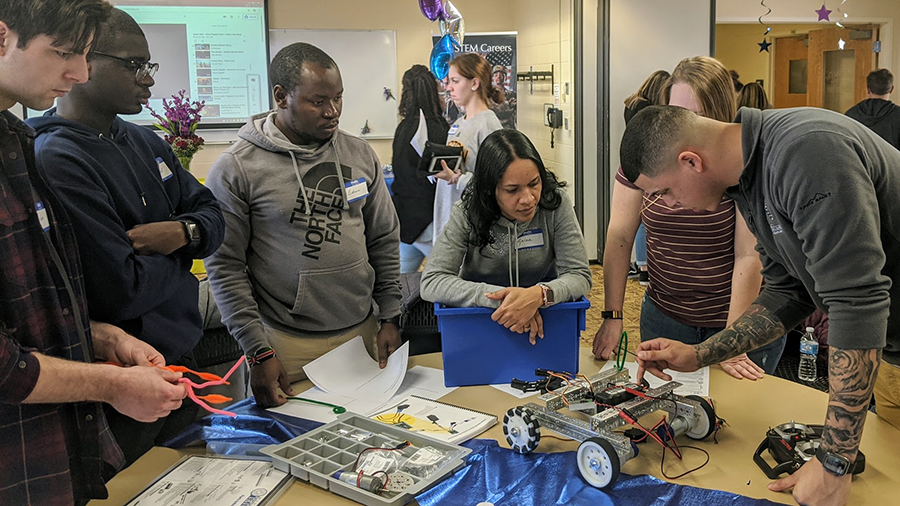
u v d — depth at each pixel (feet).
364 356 5.98
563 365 5.56
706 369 5.86
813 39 26.30
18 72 3.34
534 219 5.75
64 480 3.79
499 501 3.88
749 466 4.24
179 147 10.82
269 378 5.28
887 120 16.20
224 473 4.23
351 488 3.93
